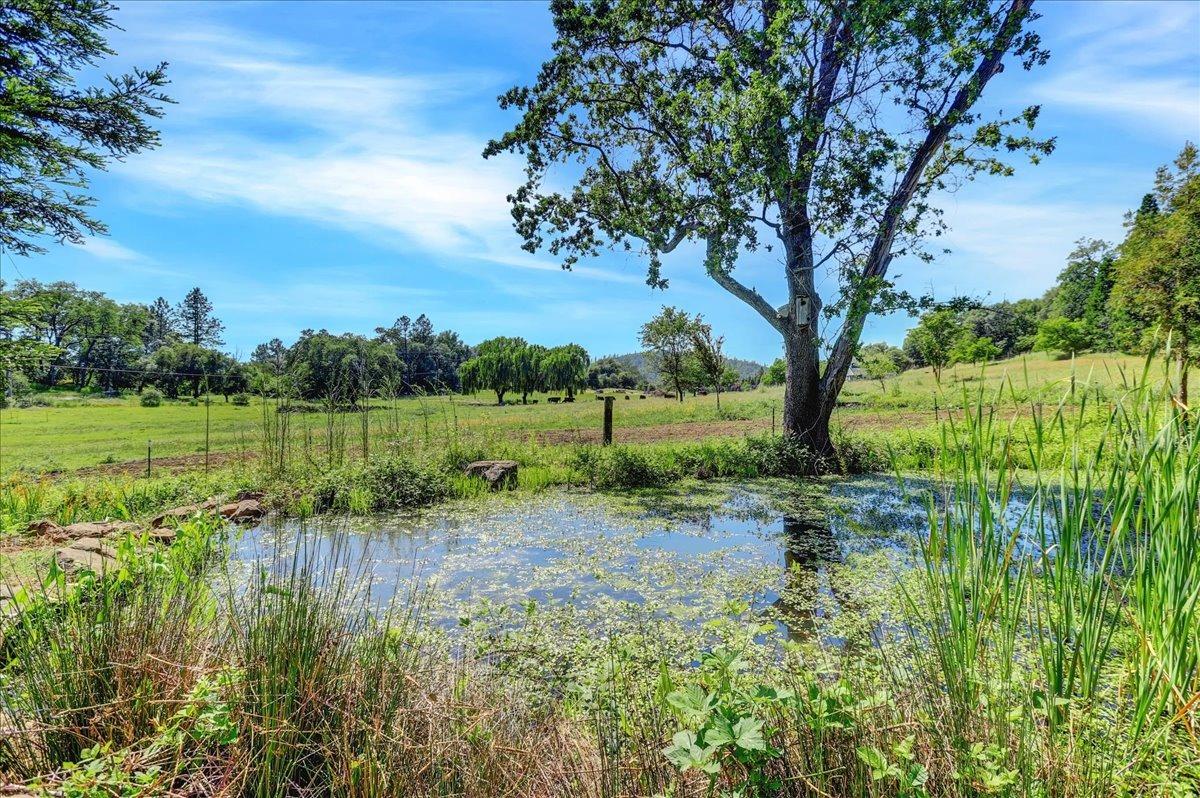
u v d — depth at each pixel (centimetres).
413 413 1406
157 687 206
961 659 201
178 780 182
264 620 224
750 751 150
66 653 213
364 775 180
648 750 181
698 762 138
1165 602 192
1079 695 220
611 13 1045
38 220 837
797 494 859
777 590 467
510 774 192
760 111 873
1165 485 192
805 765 164
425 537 642
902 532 630
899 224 997
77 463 1141
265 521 686
